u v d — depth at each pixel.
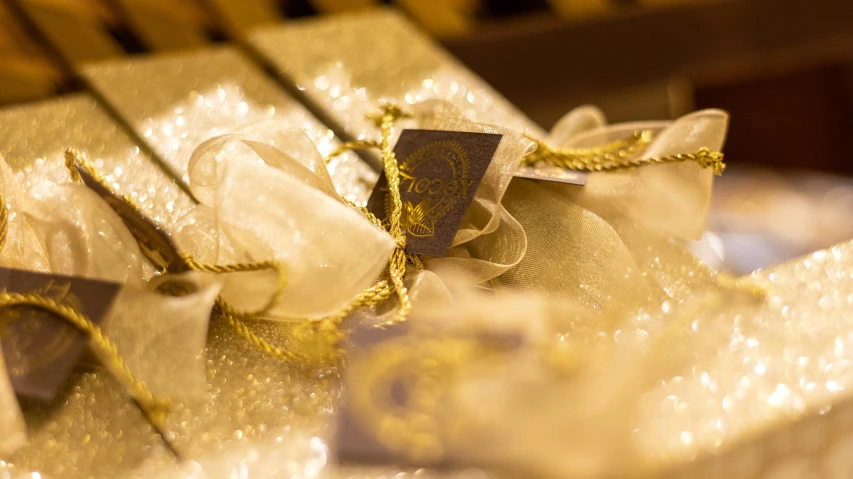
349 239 0.51
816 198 0.94
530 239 0.55
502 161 0.54
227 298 0.52
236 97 0.66
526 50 0.88
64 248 0.51
